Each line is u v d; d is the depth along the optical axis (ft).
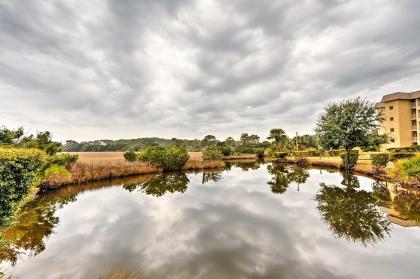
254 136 272.72
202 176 66.08
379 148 130.41
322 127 78.59
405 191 37.47
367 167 63.26
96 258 16.60
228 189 44.52
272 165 105.91
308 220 25.00
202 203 33.27
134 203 33.55
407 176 38.88
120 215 27.53
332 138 73.67
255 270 14.75
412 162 38.24
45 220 25.64
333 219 25.25
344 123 72.18
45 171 42.68
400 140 134.31
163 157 76.18
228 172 76.95
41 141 51.19
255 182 53.36
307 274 14.20
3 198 16.47
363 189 41.47
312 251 17.48
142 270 14.84
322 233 21.18
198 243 19.15
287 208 30.04
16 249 18.19
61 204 33.17
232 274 14.26
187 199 35.96
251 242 19.27
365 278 13.74
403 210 28.25
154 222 24.76
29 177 21.04
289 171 77.05
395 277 13.84
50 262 16.06
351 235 20.66
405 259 16.10
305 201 33.76
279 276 14.02
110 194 40.57
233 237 20.38
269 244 18.85
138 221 25.16
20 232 21.79
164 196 38.42
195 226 23.38
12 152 18.06
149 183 53.26
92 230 22.48
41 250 17.99
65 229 22.71
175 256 16.81
